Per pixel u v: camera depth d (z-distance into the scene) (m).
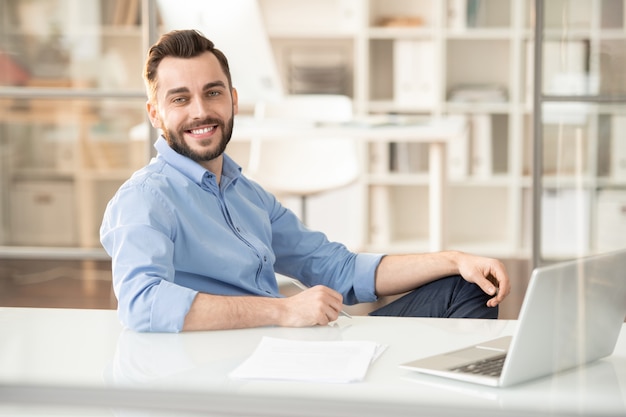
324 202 6.11
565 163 4.05
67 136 5.47
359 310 4.21
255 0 3.84
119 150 5.46
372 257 2.32
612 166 4.04
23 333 1.80
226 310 1.81
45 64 5.19
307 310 1.84
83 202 5.50
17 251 4.50
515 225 5.80
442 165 4.35
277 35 5.89
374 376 1.52
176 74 2.02
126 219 1.91
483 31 5.77
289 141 4.88
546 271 1.42
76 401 1.36
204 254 2.01
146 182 1.98
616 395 1.41
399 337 1.77
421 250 5.79
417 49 5.79
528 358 1.45
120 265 1.86
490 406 1.36
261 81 4.16
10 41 5.16
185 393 1.38
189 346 1.70
